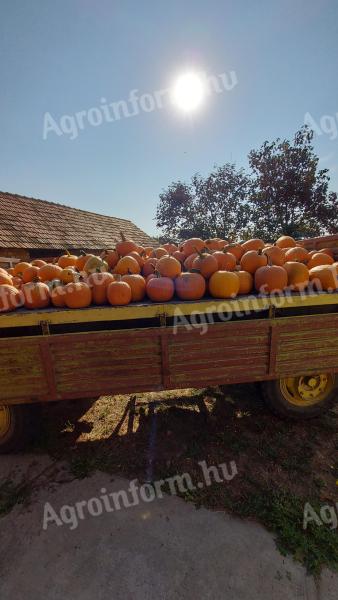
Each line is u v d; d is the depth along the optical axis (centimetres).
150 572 160
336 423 289
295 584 154
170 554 170
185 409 318
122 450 258
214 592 150
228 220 1917
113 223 1723
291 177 1355
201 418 301
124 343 215
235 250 322
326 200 1393
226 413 308
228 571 160
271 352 232
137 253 316
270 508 197
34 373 213
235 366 230
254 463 239
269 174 1401
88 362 214
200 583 155
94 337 210
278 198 1416
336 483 220
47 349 209
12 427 243
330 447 258
